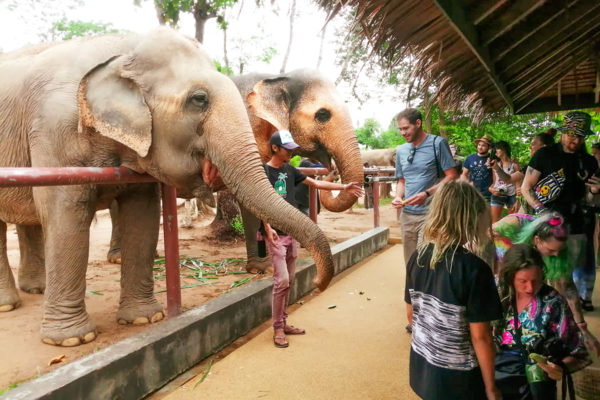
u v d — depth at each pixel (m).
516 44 3.82
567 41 4.68
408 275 2.03
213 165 3.36
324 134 5.66
